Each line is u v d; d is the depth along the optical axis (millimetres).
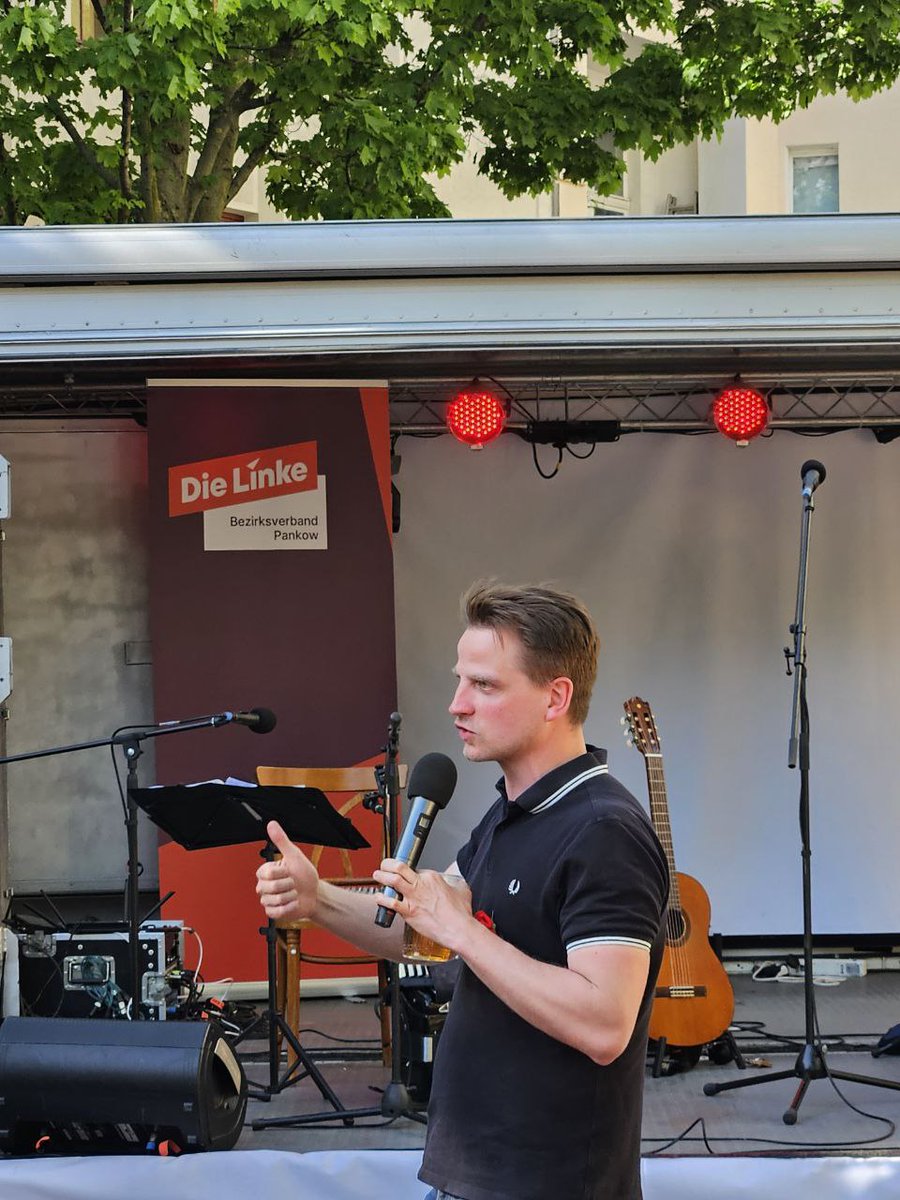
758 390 8680
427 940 2957
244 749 8297
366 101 10922
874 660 9586
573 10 11352
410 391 9109
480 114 11891
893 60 12250
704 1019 6957
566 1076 2637
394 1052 5918
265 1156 5344
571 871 2652
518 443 9609
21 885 9242
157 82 10117
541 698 2832
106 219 11578
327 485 8398
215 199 11758
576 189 17438
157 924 7086
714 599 9633
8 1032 5520
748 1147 5676
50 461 9422
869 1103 6348
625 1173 2670
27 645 9383
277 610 8344
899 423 9406
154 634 8273
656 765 7449
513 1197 2607
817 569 9609
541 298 6160
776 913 9539
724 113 12539
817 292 6125
